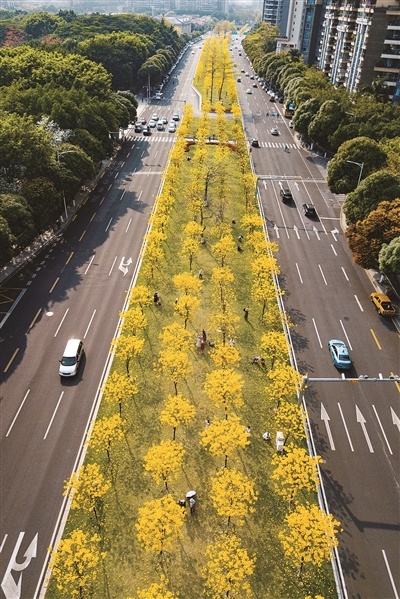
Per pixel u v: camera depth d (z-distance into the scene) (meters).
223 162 99.31
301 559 29.69
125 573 30.70
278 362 46.91
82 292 58.53
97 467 33.03
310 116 108.94
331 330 53.88
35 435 40.06
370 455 39.75
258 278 59.44
